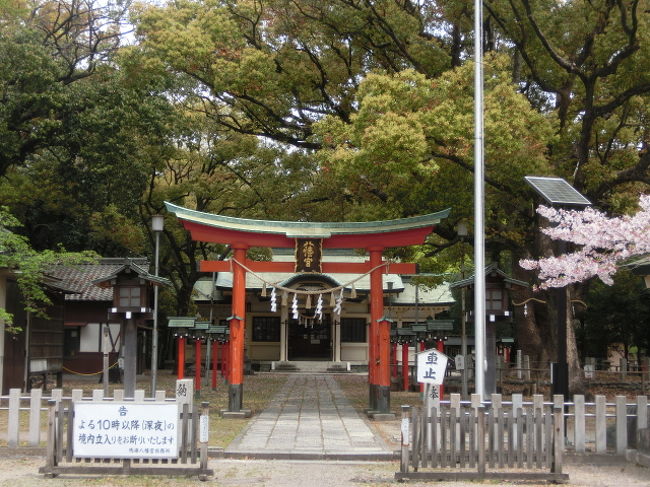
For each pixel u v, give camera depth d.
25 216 33.72
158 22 23.86
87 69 29.67
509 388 25.34
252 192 31.70
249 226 19.36
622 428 12.34
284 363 42.41
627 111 22.53
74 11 32.03
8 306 21.56
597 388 25.28
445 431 10.70
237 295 19.09
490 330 18.50
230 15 24.38
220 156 32.69
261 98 24.72
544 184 14.25
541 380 23.73
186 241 38.81
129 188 28.41
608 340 37.81
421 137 17.30
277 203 27.70
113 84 26.67
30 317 22.80
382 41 23.69
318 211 27.14
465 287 18.81
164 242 39.16
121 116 26.20
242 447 13.06
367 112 18.33
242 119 29.39
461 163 19.45
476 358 14.23
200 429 10.46
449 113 18.08
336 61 25.14
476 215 14.77
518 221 24.66
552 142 20.47
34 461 11.84
